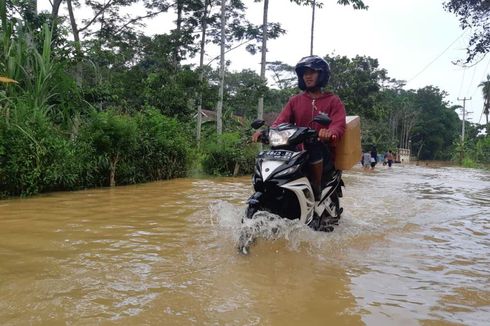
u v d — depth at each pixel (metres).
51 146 7.74
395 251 4.30
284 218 4.41
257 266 3.57
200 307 2.67
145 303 2.70
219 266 3.53
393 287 3.20
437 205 7.88
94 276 3.20
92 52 16.19
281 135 4.41
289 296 2.92
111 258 3.69
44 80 8.91
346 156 5.02
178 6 20.95
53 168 7.77
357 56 28.91
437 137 77.00
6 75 8.64
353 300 2.90
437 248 4.49
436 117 77.50
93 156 8.88
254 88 18.41
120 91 15.95
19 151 7.19
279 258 3.84
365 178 14.91
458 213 6.99
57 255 3.75
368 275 3.47
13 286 2.94
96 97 12.23
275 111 36.81
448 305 2.88
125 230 4.84
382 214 6.61
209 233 4.74
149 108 13.33
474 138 73.06
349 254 4.11
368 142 49.69
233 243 4.30
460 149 50.22
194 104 18.73
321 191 4.77
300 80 5.11
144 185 9.71
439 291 3.14
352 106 27.75
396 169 25.00
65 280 3.09
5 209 6.05
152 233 4.71
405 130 74.06
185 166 12.43
